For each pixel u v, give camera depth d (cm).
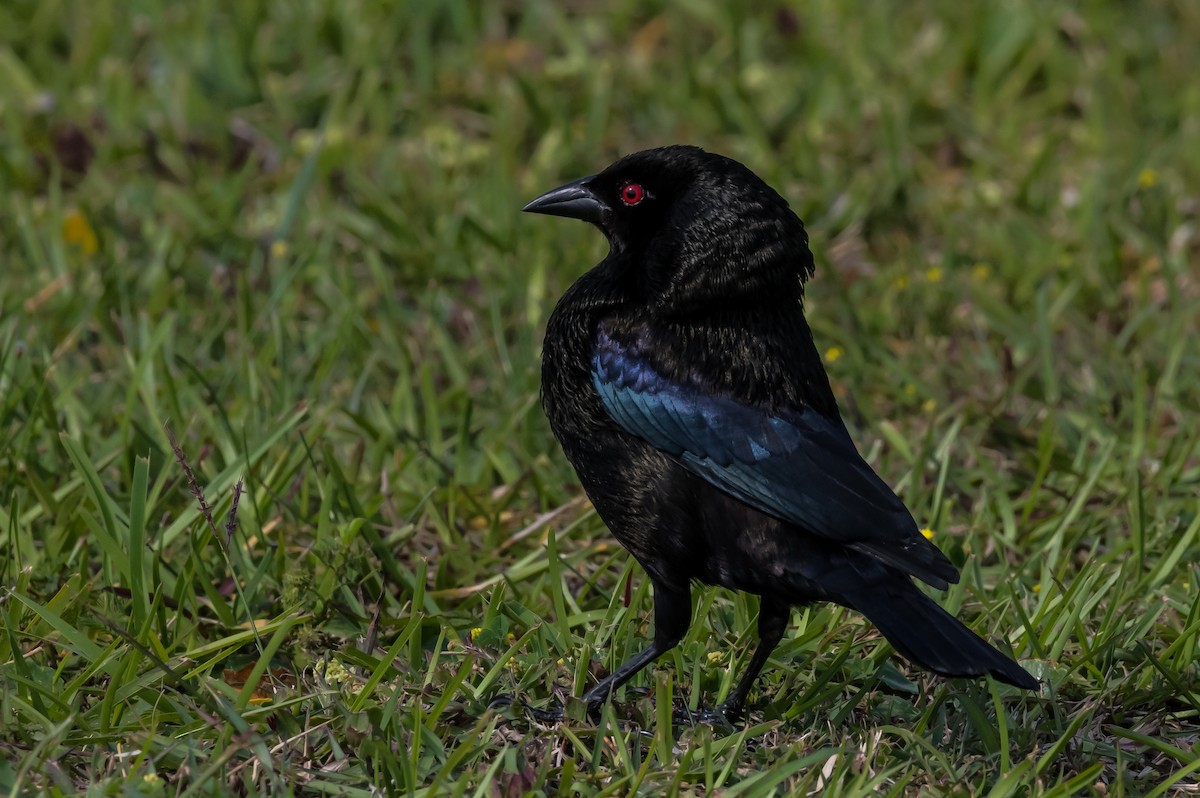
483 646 860
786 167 1599
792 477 778
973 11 1833
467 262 1392
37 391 1070
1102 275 1383
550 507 1064
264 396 1146
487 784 709
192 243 1404
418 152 1598
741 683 821
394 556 983
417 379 1235
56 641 838
